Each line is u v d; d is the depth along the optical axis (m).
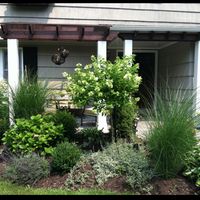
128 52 7.44
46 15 8.23
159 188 3.83
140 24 8.57
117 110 5.52
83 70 5.53
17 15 8.14
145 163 4.09
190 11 8.73
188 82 8.34
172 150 3.87
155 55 10.66
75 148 4.52
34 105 5.68
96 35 6.93
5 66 8.66
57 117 5.55
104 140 5.43
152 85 10.54
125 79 4.79
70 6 8.27
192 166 4.08
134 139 5.23
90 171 4.19
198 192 3.76
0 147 5.49
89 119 7.91
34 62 8.80
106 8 8.40
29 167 4.14
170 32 7.56
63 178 4.16
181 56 8.84
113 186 3.95
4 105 6.35
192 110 4.14
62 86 8.61
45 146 4.87
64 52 8.48
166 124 3.89
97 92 4.69
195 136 4.18
